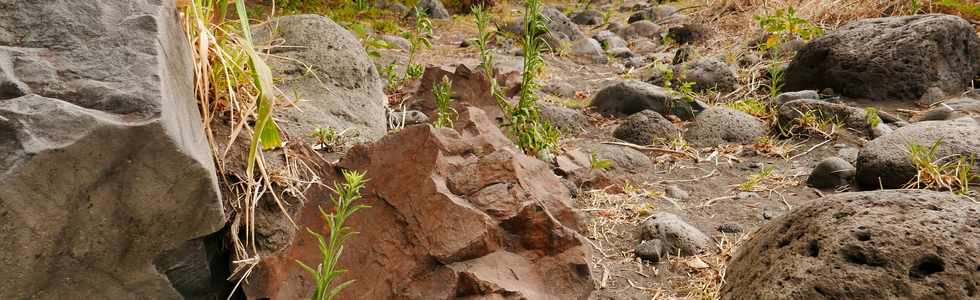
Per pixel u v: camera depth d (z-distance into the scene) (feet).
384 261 8.07
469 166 8.75
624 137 16.37
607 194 13.03
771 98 18.53
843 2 25.13
